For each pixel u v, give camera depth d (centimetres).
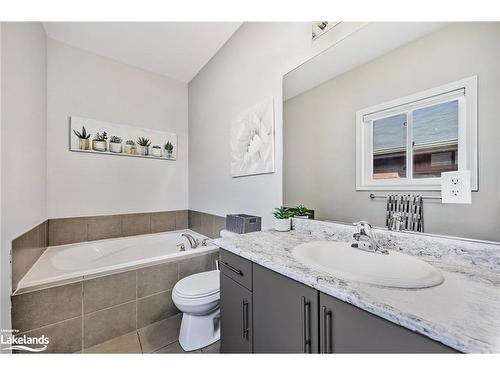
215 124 241
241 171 195
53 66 212
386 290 61
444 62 83
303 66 140
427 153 88
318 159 132
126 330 160
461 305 54
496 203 73
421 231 89
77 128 223
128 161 259
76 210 225
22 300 126
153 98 278
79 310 143
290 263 83
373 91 105
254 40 181
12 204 125
